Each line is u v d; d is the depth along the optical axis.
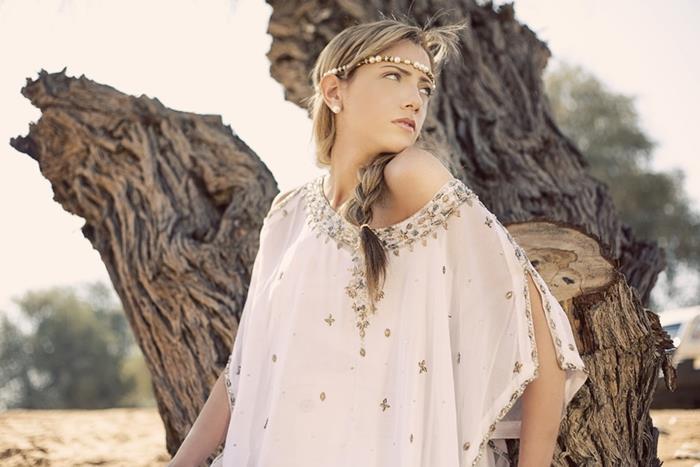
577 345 2.52
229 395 2.43
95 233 3.63
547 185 3.88
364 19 4.15
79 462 4.51
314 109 2.36
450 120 3.90
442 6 4.23
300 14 4.34
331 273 2.16
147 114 3.64
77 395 28.56
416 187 2.08
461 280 2.09
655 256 4.18
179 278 3.36
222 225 3.49
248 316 2.47
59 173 3.69
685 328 6.55
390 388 2.07
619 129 25.28
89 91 3.67
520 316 2.02
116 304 32.50
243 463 2.22
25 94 3.74
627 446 2.54
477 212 2.08
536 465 2.00
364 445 2.04
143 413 6.66
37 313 29.86
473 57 4.16
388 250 2.11
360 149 2.22
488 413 2.01
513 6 4.42
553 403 2.02
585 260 2.63
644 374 2.54
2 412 6.92
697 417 4.94
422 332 2.04
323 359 2.11
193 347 3.28
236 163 3.63
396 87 2.19
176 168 3.59
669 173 25.23
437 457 1.97
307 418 2.08
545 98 4.54
